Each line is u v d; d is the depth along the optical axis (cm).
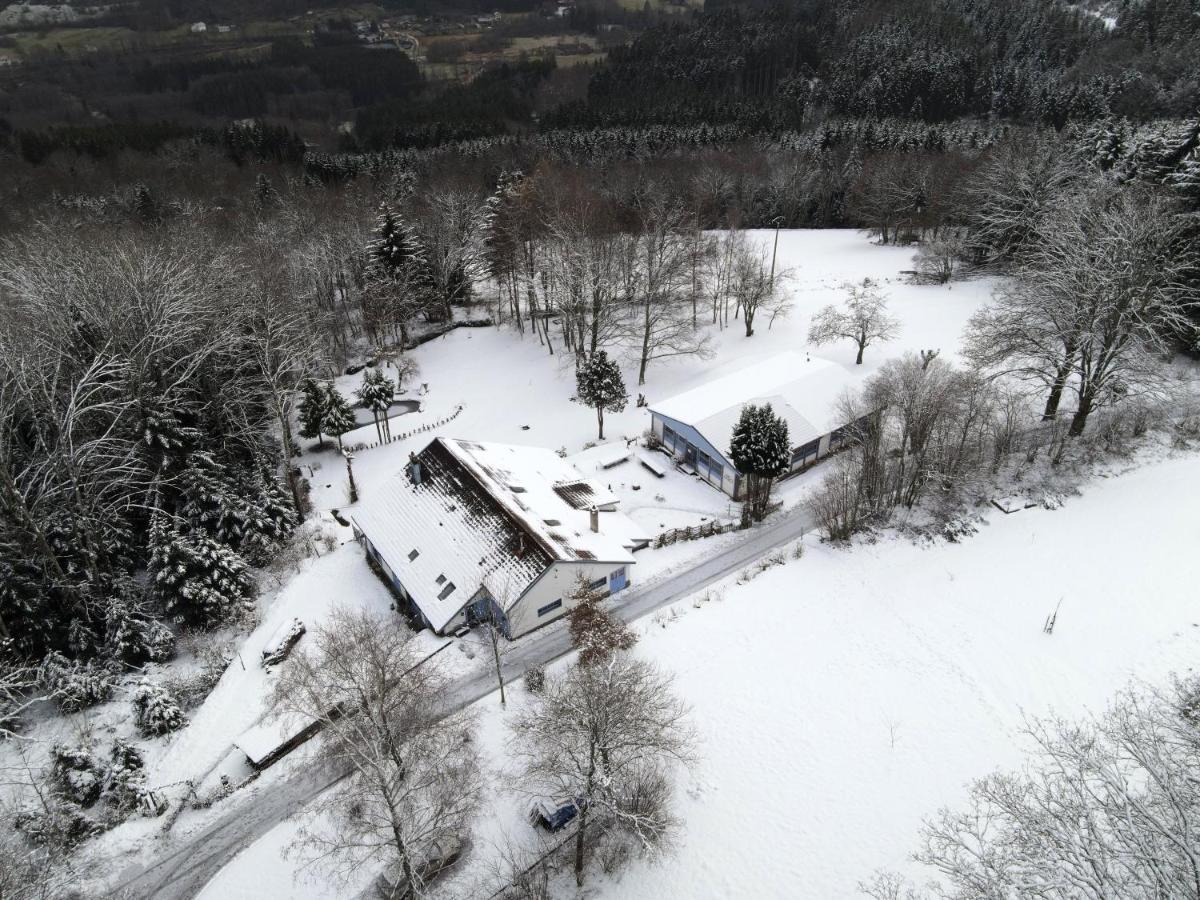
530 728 2745
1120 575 3556
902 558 3934
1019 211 7094
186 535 4078
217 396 5222
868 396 4994
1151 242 4294
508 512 3800
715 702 3169
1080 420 4619
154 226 7419
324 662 2959
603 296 6322
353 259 7794
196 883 2639
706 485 4984
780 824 2689
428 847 2536
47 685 3441
